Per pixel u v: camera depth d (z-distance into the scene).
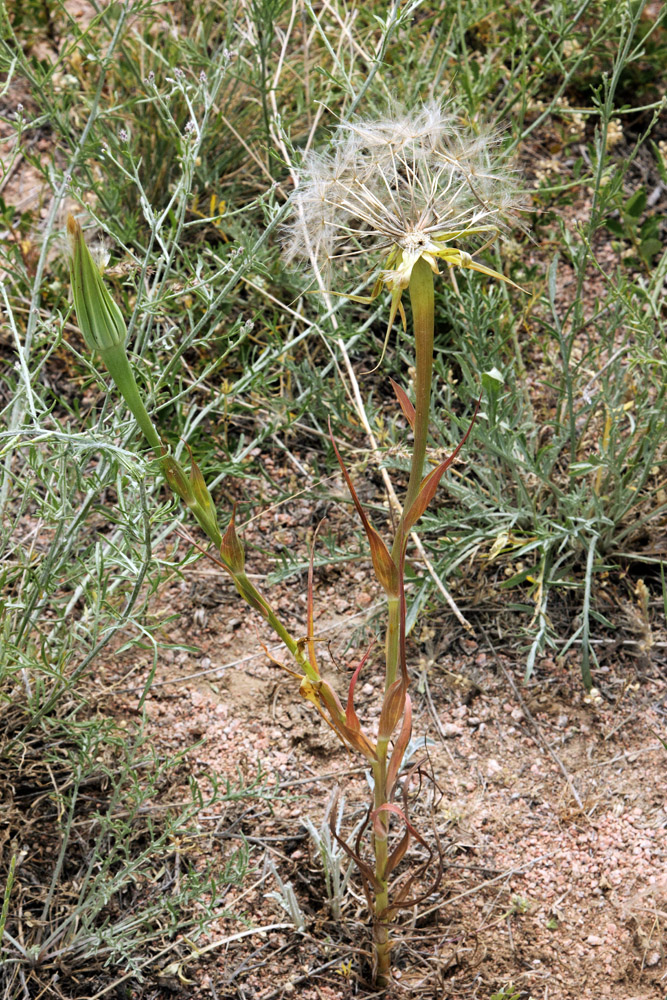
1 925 1.75
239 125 3.53
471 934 2.16
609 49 3.78
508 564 2.81
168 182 3.46
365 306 3.28
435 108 1.57
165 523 2.67
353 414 3.00
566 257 3.53
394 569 1.53
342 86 2.47
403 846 1.78
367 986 2.08
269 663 2.69
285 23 3.79
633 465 2.67
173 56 3.20
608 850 2.28
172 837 2.28
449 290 3.02
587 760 2.46
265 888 2.24
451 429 2.90
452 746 2.50
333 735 2.53
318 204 1.53
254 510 3.00
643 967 2.07
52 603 2.26
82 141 2.55
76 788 2.12
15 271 2.63
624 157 3.79
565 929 2.16
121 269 2.13
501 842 2.31
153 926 2.17
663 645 2.63
